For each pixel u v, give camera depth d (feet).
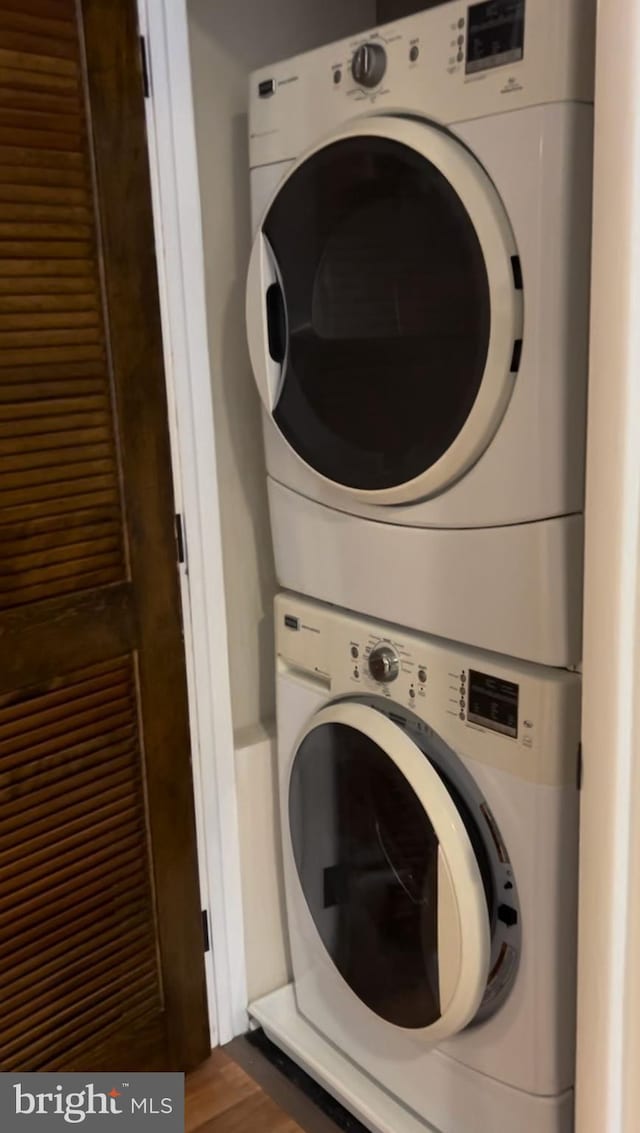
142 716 5.10
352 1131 5.21
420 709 4.48
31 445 4.40
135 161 4.62
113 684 4.93
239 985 5.98
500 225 3.60
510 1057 4.36
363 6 5.83
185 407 5.08
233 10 5.24
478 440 3.87
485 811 4.25
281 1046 5.76
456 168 3.67
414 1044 4.88
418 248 3.96
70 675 4.73
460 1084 4.66
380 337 4.22
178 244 4.90
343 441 4.52
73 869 4.90
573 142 3.42
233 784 5.70
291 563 5.16
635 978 3.31
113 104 4.47
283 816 5.58
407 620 4.49
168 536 5.08
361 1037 5.27
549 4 3.33
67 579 4.66
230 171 5.37
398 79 3.94
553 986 4.16
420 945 4.50
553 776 3.94
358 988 5.07
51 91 4.24
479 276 3.68
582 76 3.38
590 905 3.32
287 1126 5.26
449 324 3.88
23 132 4.17
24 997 4.75
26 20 4.10
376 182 4.09
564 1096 4.32
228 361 5.53
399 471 4.22
